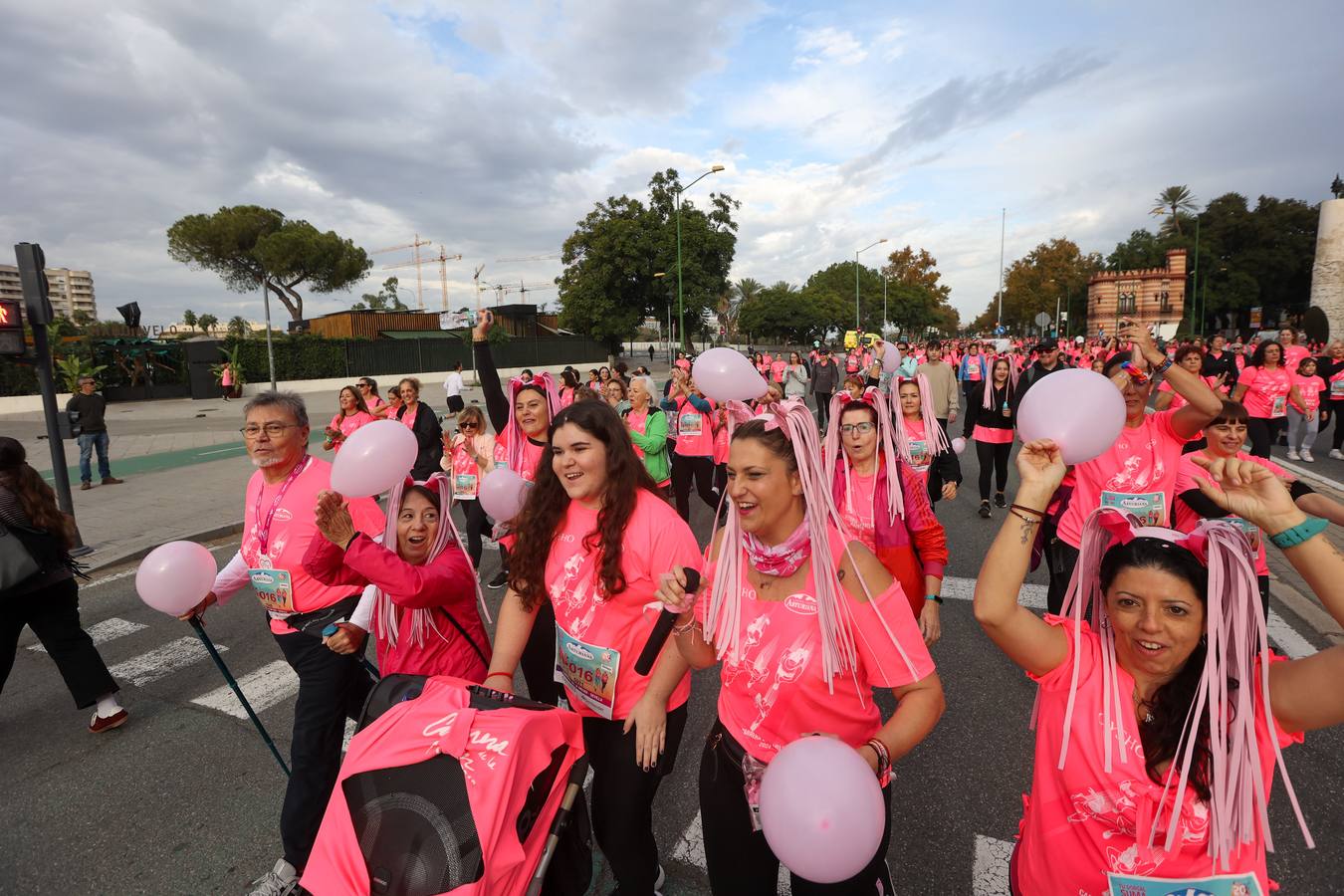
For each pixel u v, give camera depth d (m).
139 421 24.08
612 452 2.25
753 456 1.74
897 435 3.70
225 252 44.94
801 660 1.76
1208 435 3.78
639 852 2.29
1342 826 2.99
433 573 2.46
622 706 2.29
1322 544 1.43
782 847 1.34
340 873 1.74
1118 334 4.00
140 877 3.00
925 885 2.74
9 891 2.93
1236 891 1.47
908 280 111.75
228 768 3.81
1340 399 11.31
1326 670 1.40
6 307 7.46
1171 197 70.62
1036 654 1.65
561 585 2.36
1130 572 1.52
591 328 48.88
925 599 3.59
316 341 35.84
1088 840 1.59
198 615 3.21
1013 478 10.81
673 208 46.16
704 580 1.96
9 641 3.99
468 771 1.79
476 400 28.64
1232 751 1.46
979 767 3.52
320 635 2.86
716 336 88.62
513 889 1.79
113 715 4.22
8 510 3.85
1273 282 61.25
